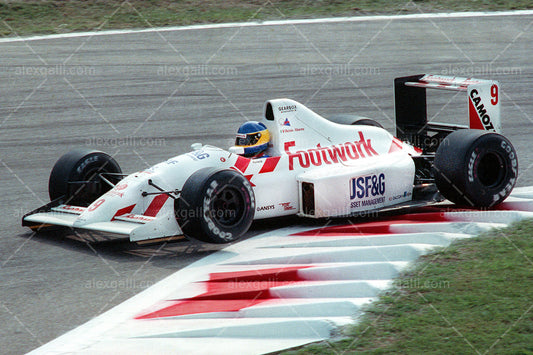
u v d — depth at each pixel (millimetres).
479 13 72375
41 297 18953
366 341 15523
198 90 50750
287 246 22234
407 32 66125
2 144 39500
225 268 20500
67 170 25391
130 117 44688
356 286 18500
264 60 58312
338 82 52031
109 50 61500
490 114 27328
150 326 16812
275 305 17578
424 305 17031
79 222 22188
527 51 59500
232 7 75375
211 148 24281
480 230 22688
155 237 21469
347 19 70875
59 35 65812
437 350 14891
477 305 16828
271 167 24172
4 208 28219
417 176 27594
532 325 15742
